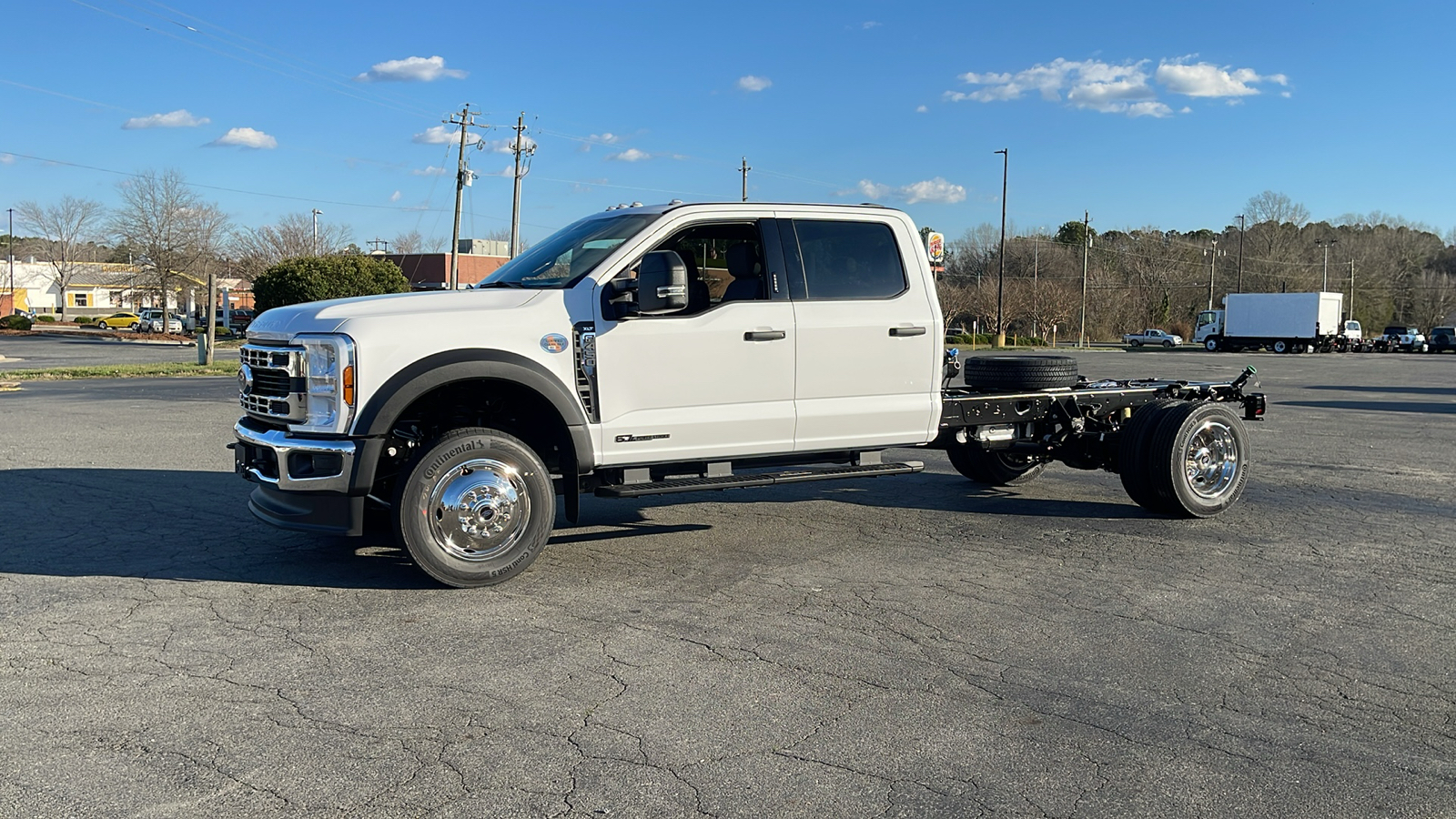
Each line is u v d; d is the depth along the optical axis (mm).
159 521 7465
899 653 4738
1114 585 5965
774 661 4617
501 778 3441
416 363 5523
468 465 5691
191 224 60281
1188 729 3920
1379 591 5902
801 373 6535
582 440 5945
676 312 6191
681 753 3650
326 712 3990
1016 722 3969
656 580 6004
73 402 17281
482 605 5441
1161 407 7844
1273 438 13961
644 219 6328
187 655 4613
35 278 94625
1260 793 3412
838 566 6371
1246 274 103688
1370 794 3410
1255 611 5488
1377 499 8961
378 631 4992
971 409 7469
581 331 5965
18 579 5863
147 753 3598
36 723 3854
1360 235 117125
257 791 3332
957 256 96875
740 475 6469
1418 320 112500
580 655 4664
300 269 45500
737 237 6500
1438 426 15812
